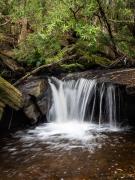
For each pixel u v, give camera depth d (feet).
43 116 35.12
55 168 22.27
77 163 22.85
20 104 31.04
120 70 41.34
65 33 43.78
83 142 27.61
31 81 37.42
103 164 22.35
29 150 26.32
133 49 45.39
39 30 37.65
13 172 22.06
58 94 36.96
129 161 22.59
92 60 45.78
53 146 26.96
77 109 36.19
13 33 50.98
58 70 43.47
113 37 42.42
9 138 29.89
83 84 36.42
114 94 33.14
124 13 41.93
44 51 42.68
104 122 34.30
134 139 27.55
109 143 26.81
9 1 38.55
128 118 32.40
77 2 34.01
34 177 21.07
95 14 37.91
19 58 43.21
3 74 39.78
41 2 37.29
